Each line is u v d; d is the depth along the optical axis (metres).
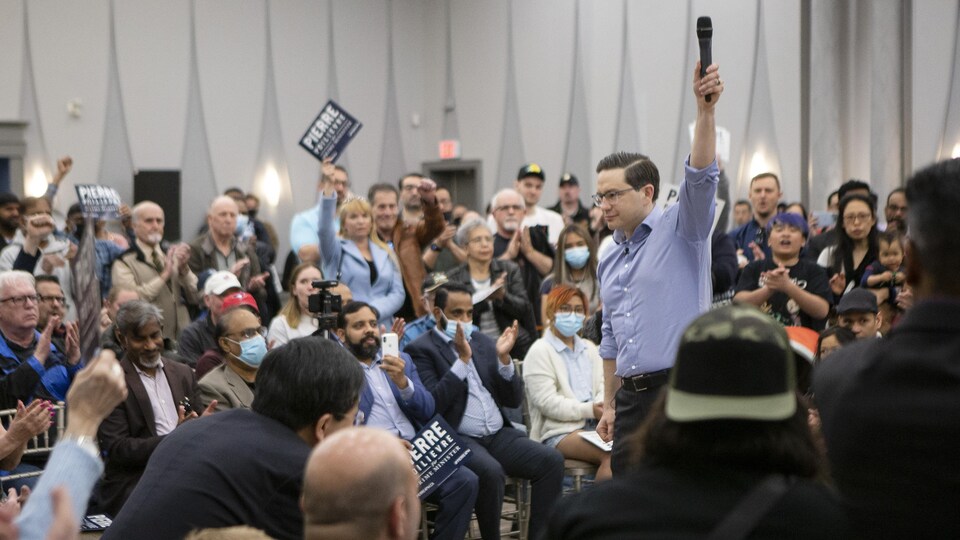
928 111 10.73
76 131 12.07
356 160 14.18
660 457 1.68
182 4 12.80
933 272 1.78
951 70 10.61
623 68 13.10
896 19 10.80
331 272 6.82
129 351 4.65
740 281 6.14
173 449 3.04
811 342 3.54
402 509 2.03
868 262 6.06
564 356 5.80
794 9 11.72
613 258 4.14
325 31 13.93
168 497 2.92
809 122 11.63
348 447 2.03
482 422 5.48
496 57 14.21
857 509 1.73
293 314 6.10
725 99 12.24
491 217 9.58
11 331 5.30
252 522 2.92
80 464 1.82
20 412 3.53
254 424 3.03
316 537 2.00
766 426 1.63
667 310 3.94
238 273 7.30
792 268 5.93
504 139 14.20
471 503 5.04
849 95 11.23
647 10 12.87
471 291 5.79
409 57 14.69
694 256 3.95
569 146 13.62
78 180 12.08
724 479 1.61
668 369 3.94
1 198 8.22
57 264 7.14
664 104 12.77
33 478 4.70
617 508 1.62
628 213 4.02
